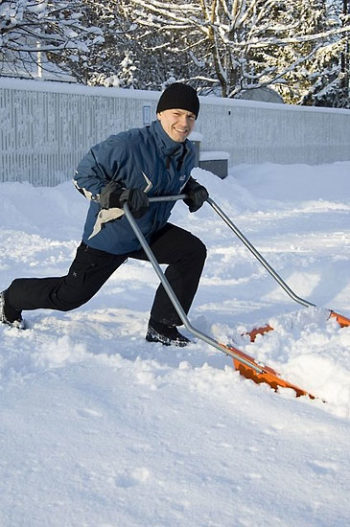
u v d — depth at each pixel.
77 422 2.81
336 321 3.89
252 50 30.20
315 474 2.36
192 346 4.13
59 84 12.73
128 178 3.70
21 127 12.00
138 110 14.59
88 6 20.55
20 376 3.46
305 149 21.58
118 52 26.81
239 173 18.00
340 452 2.53
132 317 4.83
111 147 3.63
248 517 2.10
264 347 3.51
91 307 5.11
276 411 2.92
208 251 7.84
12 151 11.87
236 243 8.68
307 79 33.22
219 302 5.35
